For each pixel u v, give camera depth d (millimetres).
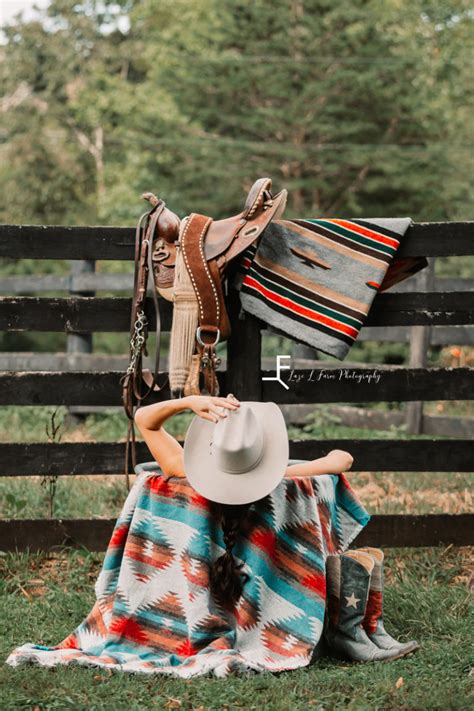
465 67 30422
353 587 4859
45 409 12219
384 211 27562
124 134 31328
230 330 5922
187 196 28234
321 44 27891
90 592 5793
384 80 27828
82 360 11805
